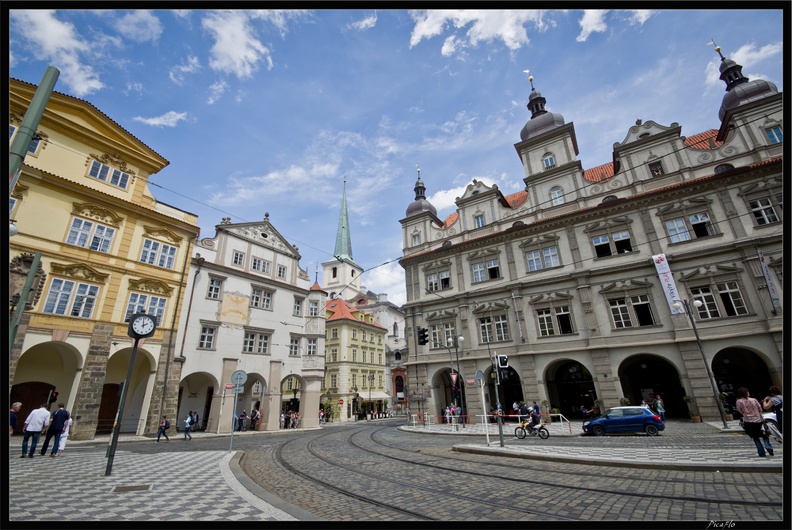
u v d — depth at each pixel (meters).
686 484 7.64
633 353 23.52
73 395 19.36
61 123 20.88
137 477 9.44
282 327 32.62
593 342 24.64
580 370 27.66
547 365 25.86
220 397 26.69
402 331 77.06
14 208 18.53
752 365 24.12
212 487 8.30
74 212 20.69
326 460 12.97
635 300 24.59
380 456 13.59
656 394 27.03
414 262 34.41
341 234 93.62
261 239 33.16
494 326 28.78
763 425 9.69
